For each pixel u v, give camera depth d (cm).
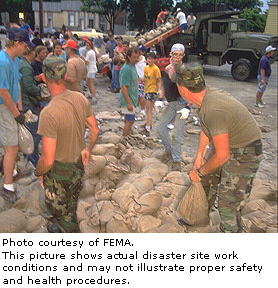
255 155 214
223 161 204
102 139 378
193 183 249
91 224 248
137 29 3597
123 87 396
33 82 339
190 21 1382
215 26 1215
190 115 670
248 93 962
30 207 268
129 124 423
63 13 4822
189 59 1223
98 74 1065
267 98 905
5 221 226
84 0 3541
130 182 286
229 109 194
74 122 191
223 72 1419
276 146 524
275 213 280
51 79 184
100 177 301
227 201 224
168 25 1170
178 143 361
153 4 2923
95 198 284
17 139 280
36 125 330
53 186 202
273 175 412
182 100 356
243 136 204
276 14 2200
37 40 516
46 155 184
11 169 280
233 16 1352
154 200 256
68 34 971
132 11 3291
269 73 760
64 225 217
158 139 484
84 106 199
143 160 353
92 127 214
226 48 1205
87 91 828
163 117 368
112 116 610
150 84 496
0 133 273
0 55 257
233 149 213
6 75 257
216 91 202
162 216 260
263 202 291
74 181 206
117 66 791
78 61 461
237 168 215
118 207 260
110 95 812
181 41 1212
